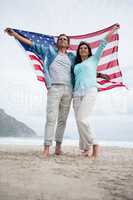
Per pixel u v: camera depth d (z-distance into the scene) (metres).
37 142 9.06
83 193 2.52
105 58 5.19
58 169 3.44
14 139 10.52
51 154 4.91
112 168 3.59
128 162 4.12
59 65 4.75
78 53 4.86
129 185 2.77
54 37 5.08
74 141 9.61
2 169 3.34
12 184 2.72
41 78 5.05
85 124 4.60
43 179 2.92
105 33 5.21
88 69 4.68
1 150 5.43
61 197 2.41
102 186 2.73
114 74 5.19
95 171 3.38
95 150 4.66
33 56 5.00
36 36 5.01
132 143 9.55
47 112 4.72
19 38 4.87
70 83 4.80
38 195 2.45
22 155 4.62
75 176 3.09
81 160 4.23
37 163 3.80
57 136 4.89
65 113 4.86
